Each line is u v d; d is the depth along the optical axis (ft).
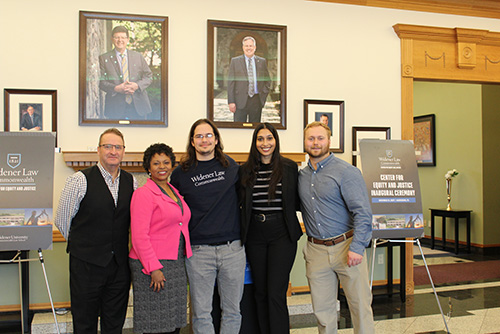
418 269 19.65
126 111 13.32
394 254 15.53
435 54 15.98
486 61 16.55
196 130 8.69
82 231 8.39
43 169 10.11
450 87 25.25
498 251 23.49
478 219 23.47
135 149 13.43
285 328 8.71
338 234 8.91
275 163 8.87
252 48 14.25
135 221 8.14
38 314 12.26
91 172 8.57
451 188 25.23
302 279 14.35
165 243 8.23
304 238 14.39
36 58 12.80
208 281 8.57
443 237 24.40
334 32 15.08
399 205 12.55
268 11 14.52
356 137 15.15
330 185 8.77
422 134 27.43
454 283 17.03
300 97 14.78
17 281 12.50
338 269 8.89
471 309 13.64
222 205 8.67
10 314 12.44
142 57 13.43
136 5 13.48
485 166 23.22
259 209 8.80
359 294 8.77
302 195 9.10
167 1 13.71
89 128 13.08
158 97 13.56
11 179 9.94
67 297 12.73
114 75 13.24
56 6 12.91
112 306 8.66
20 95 12.66
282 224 8.80
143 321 8.20
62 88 12.94
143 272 8.18
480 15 16.47
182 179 8.82
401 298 14.37
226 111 14.07
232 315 8.66
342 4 15.15
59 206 8.39
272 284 8.68
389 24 15.61
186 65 13.85
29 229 9.89
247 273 9.34
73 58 13.02
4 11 12.61
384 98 15.52
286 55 14.57
